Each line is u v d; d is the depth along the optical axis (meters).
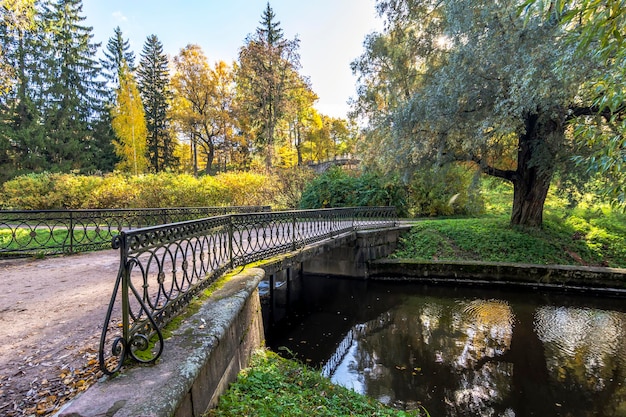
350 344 5.85
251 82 22.78
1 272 4.78
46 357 2.21
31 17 10.47
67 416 1.36
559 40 6.35
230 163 33.41
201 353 1.97
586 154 7.95
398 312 7.32
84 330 2.68
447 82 9.07
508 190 21.56
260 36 23.38
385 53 15.14
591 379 4.59
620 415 3.86
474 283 9.13
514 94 7.46
